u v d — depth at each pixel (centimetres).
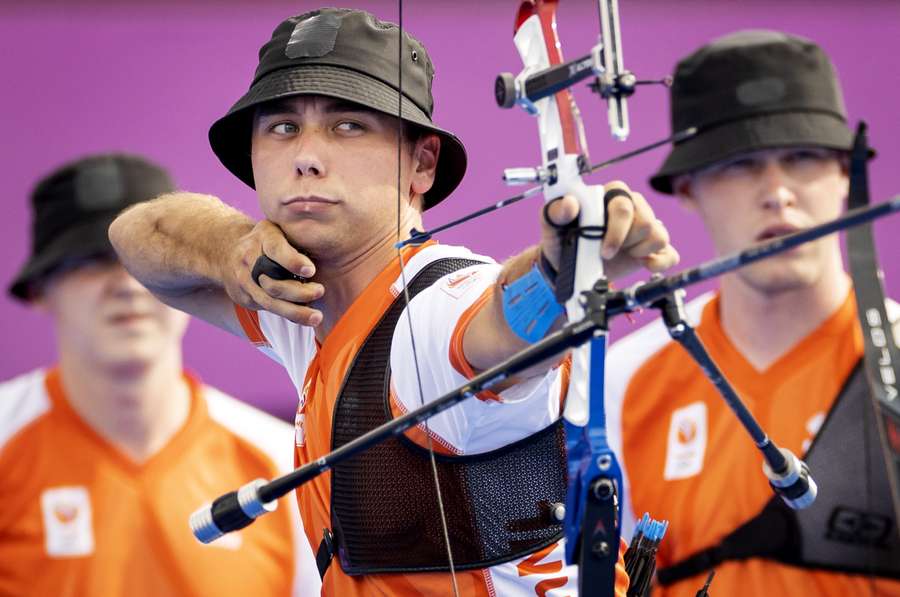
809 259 1027
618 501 518
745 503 1027
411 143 722
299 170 686
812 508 1002
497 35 1243
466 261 684
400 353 629
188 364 1141
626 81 504
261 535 1091
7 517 1077
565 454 646
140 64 1202
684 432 1071
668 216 1204
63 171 1124
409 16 1239
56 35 1189
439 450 626
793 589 998
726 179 1058
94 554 1072
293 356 778
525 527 637
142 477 1094
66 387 1104
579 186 509
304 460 730
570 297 501
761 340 1051
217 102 1211
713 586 1028
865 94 1245
